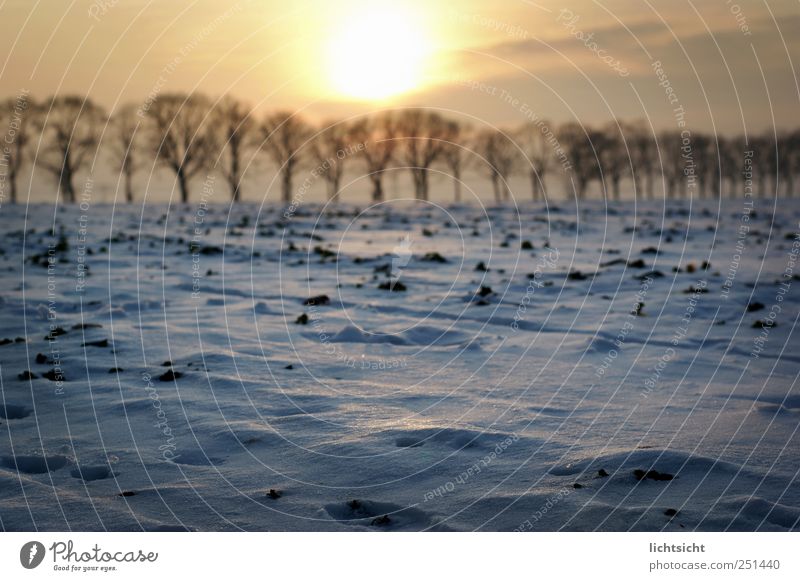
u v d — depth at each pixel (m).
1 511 3.77
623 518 3.67
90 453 4.57
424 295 10.64
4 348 7.30
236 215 25.02
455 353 7.32
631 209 28.34
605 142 32.22
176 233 19.11
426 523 3.69
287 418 5.21
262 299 10.36
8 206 26.84
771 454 4.44
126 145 28.42
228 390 5.93
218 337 7.91
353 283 11.74
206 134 29.05
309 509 3.82
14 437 4.85
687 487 3.97
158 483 4.12
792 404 5.68
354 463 4.37
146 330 8.18
